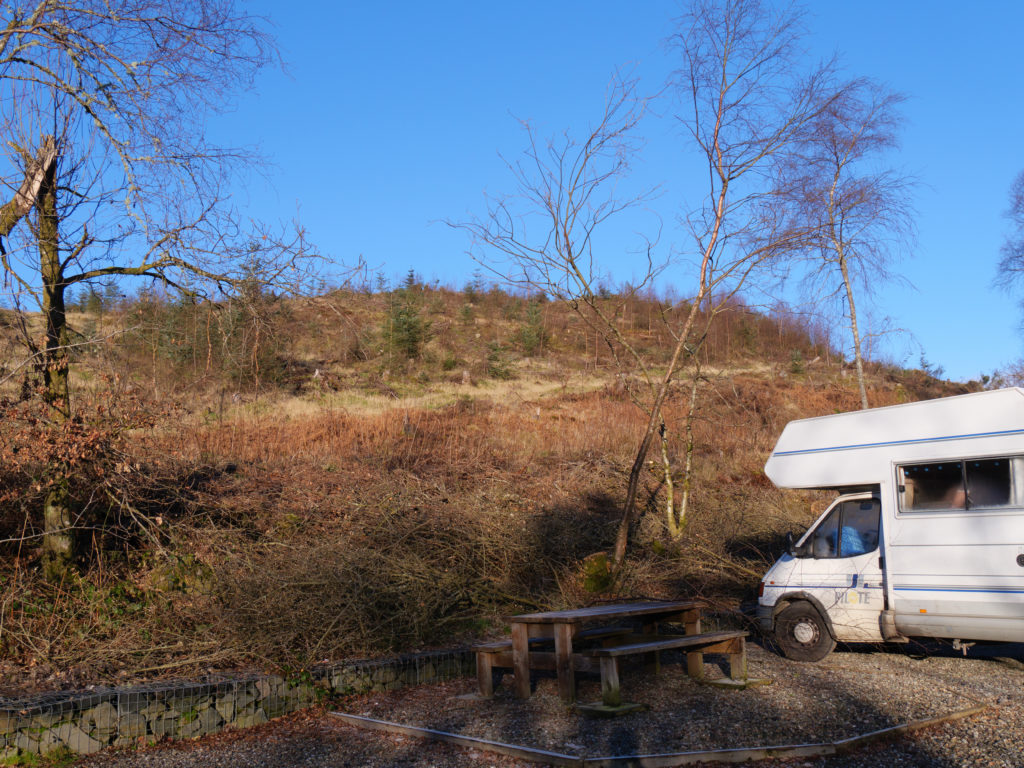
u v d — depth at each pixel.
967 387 38.31
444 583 10.41
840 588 9.31
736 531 15.38
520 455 18.88
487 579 11.52
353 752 6.34
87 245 8.88
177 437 13.77
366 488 13.83
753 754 5.77
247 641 8.06
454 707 7.51
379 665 8.33
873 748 5.99
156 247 8.93
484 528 12.43
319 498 13.06
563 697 7.28
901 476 9.12
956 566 8.50
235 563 9.35
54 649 7.73
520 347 45.84
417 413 21.80
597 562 11.84
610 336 14.89
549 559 12.30
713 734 6.30
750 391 28.69
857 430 9.55
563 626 7.35
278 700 7.49
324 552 9.63
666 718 6.77
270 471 14.78
